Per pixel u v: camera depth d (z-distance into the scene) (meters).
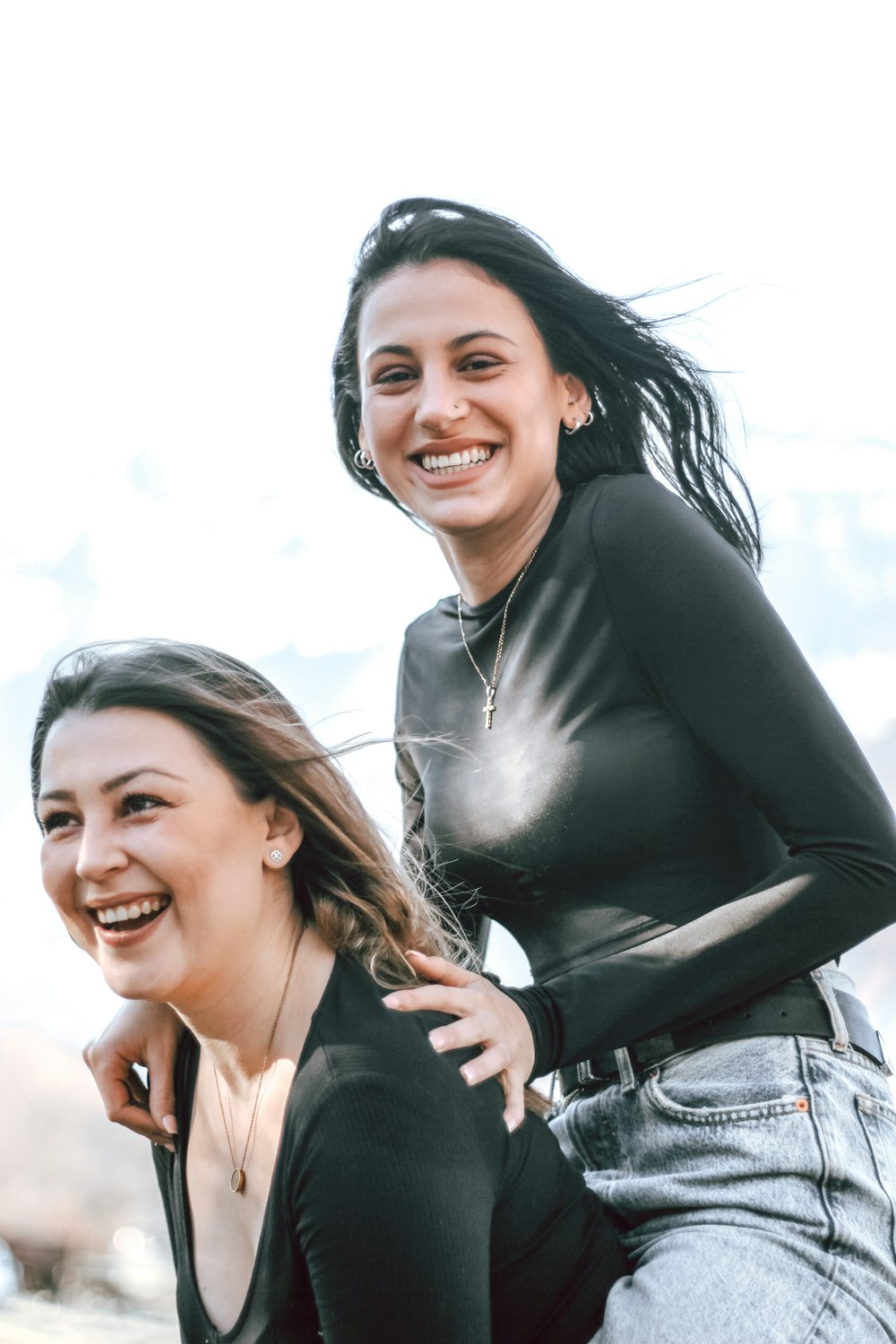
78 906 1.79
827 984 2.07
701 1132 1.95
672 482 2.44
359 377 2.37
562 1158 1.88
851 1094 1.97
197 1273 1.88
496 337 2.21
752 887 2.04
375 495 2.62
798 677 2.04
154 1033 2.04
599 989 1.97
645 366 2.35
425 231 2.26
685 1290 1.79
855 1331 1.78
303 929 1.84
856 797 1.99
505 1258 1.75
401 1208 1.57
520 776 2.18
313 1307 1.68
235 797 1.78
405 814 2.55
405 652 2.49
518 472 2.23
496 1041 1.76
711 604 2.06
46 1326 4.05
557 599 2.19
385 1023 1.71
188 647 1.88
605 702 2.14
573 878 2.14
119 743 1.75
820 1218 1.86
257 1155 1.78
